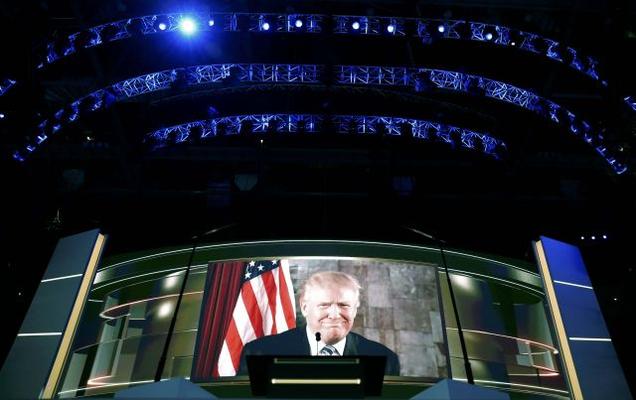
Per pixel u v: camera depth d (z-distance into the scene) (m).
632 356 16.52
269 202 18.56
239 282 12.38
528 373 11.62
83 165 18.56
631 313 17.11
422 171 19.38
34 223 17.70
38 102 16.11
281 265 12.59
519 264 13.43
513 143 17.48
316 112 17.33
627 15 13.91
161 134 17.59
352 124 17.47
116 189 18.59
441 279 12.66
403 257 12.82
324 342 11.45
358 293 12.10
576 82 16.52
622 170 15.94
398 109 17.59
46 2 14.53
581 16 14.57
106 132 17.64
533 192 19.11
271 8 14.32
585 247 18.44
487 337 12.02
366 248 12.93
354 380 7.91
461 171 19.38
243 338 11.52
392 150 18.44
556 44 14.30
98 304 12.70
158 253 13.40
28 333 11.61
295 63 15.38
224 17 14.16
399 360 11.19
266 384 7.99
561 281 12.87
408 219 18.33
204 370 11.03
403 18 14.05
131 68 15.27
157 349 11.79
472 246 17.97
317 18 14.29
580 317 12.25
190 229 18.23
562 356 11.75
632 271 17.55
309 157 18.53
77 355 11.80
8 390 10.64
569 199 18.61
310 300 12.00
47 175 18.02
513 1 14.22
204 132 17.52
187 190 19.09
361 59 16.34
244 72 15.54
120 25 14.09
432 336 11.56
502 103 17.19
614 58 14.42
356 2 14.45
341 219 18.48
